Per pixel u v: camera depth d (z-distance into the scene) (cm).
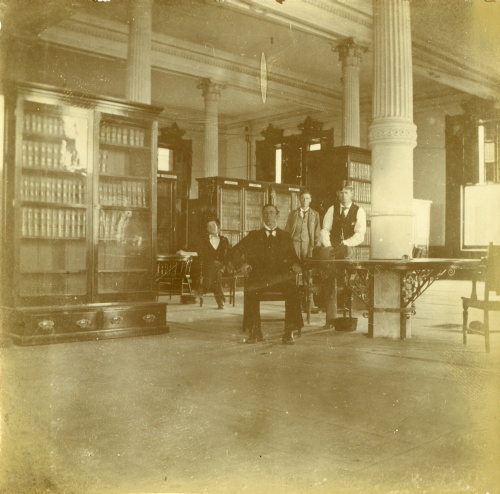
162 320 738
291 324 664
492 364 538
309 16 1308
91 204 693
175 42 1587
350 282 827
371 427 346
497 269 588
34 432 335
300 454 302
